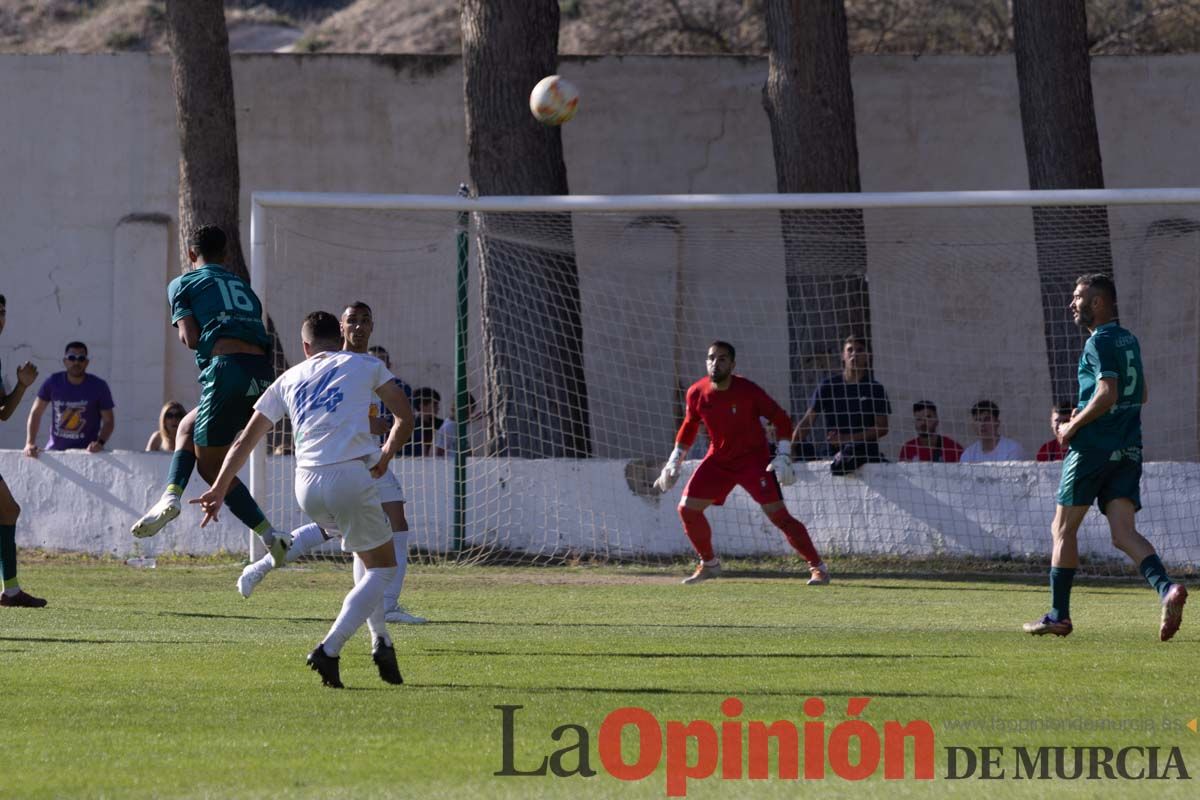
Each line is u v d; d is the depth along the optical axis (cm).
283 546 2736
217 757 1574
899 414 6669
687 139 6962
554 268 5616
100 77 6925
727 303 6606
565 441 5559
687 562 4938
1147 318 6462
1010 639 2775
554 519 4994
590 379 6581
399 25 13512
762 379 6594
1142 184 6950
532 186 5594
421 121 6944
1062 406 4644
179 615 3231
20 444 6875
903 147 6944
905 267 6688
